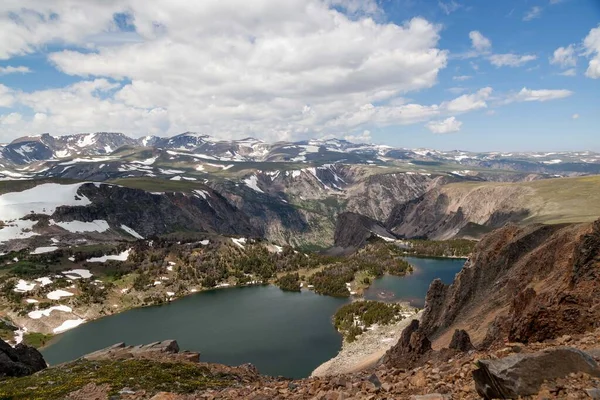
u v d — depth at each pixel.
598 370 12.48
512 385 12.40
